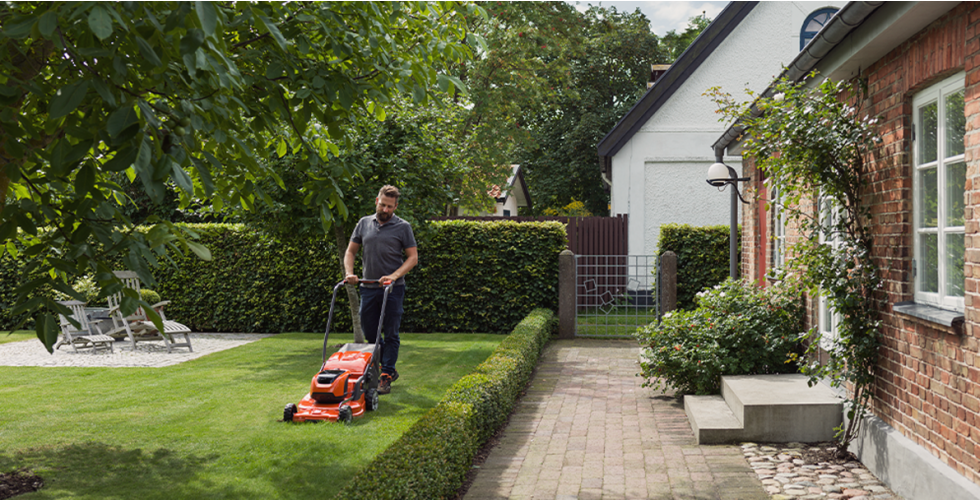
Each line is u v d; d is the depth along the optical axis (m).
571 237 17.77
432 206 10.23
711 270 13.77
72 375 7.91
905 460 4.14
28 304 2.49
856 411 4.96
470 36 4.02
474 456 5.18
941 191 4.00
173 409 6.14
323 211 3.78
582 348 10.77
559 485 4.50
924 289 4.26
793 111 4.95
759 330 6.81
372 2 3.67
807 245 5.13
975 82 3.44
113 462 4.61
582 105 30.53
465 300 12.51
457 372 7.99
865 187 4.92
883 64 4.65
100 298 2.57
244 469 4.46
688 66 17.52
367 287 6.85
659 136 17.78
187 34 2.41
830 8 17.25
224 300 13.01
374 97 3.70
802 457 5.07
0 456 4.74
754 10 17.44
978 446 3.44
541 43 19.98
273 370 8.24
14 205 2.71
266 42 3.47
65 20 2.40
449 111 10.63
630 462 5.01
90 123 2.56
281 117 3.67
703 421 5.63
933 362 3.95
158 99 3.20
